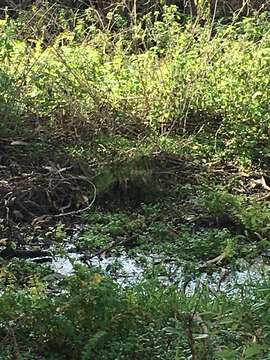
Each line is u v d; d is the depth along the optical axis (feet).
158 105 30.25
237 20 42.55
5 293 15.43
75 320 14.58
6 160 27.25
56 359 14.21
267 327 15.12
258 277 18.98
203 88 30.99
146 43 38.22
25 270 18.97
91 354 14.11
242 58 31.22
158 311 15.57
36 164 27.17
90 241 21.59
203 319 15.58
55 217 23.82
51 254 20.94
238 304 16.21
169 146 28.35
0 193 24.52
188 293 17.93
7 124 28.60
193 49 32.12
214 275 19.54
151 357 14.20
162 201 25.05
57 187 25.11
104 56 32.63
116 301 14.62
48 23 33.37
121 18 34.42
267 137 29.78
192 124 31.40
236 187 26.66
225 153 28.84
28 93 29.48
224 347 13.82
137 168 26.11
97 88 30.14
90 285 14.65
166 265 20.21
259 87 30.53
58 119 29.50
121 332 14.78
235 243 20.80
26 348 14.34
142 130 29.91
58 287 15.88
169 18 33.06
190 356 13.83
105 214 24.23
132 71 30.89
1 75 28.22
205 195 25.30
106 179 25.30
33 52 31.94
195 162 27.84
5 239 21.61
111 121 29.55
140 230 22.74
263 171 28.12
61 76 29.14
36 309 14.42
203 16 34.22
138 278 19.12
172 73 30.60
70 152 27.48
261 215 22.67
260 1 42.75
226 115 30.89
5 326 14.64
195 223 23.40
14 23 31.73
